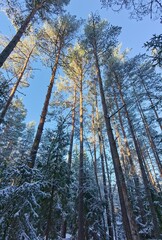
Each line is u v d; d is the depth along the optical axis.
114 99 17.83
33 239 5.29
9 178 5.89
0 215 5.07
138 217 13.67
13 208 5.23
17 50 15.20
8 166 6.31
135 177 14.48
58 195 7.86
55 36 14.07
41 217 7.18
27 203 5.25
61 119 9.54
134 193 14.52
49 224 6.95
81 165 11.60
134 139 14.41
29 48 15.34
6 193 5.00
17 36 7.82
